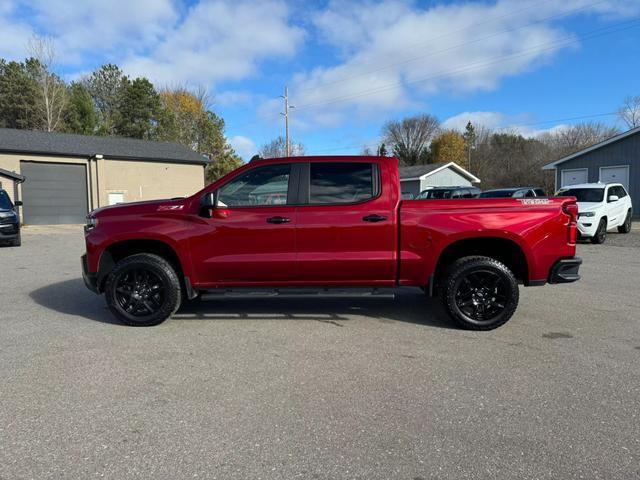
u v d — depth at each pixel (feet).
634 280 27.17
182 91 190.49
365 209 17.37
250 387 12.35
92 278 18.39
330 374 13.21
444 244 17.16
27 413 10.89
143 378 12.95
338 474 8.54
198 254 17.65
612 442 9.56
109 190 96.02
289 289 18.02
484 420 10.51
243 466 8.80
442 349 15.30
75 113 153.17
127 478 8.43
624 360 14.17
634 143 75.82
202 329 17.65
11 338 16.56
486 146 216.13
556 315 19.49
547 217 17.16
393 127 257.34
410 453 9.21
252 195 17.76
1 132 91.66
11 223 47.37
